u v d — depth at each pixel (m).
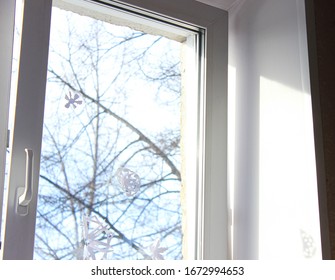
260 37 1.30
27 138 1.02
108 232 1.11
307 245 1.10
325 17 1.24
